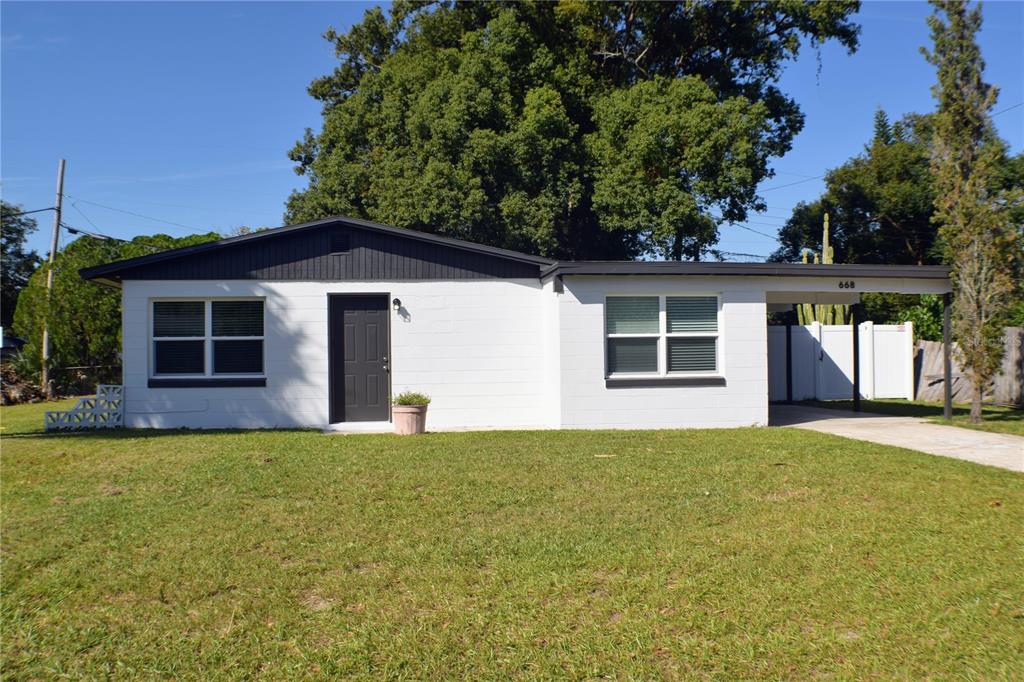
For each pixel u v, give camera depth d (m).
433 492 8.13
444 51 27.31
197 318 13.88
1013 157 24.19
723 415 13.54
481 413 14.25
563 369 13.30
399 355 14.12
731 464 9.46
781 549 6.32
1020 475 8.72
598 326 13.35
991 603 5.27
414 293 14.17
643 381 13.41
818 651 4.67
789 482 8.46
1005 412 15.88
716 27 29.45
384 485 8.43
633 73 30.22
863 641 4.77
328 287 14.00
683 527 6.95
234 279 13.81
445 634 4.94
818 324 20.22
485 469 9.20
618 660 4.59
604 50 28.88
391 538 6.74
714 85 29.16
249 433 12.65
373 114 26.52
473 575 5.87
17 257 46.06
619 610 5.26
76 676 4.52
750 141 25.17
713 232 25.27
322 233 14.04
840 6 27.16
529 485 8.41
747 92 29.77
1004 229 13.08
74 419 13.47
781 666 4.50
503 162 24.92
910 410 16.56
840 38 28.62
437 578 5.83
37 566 6.21
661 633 4.91
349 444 11.14
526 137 24.41
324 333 13.95
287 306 13.91
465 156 24.33
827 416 15.30
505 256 14.15
